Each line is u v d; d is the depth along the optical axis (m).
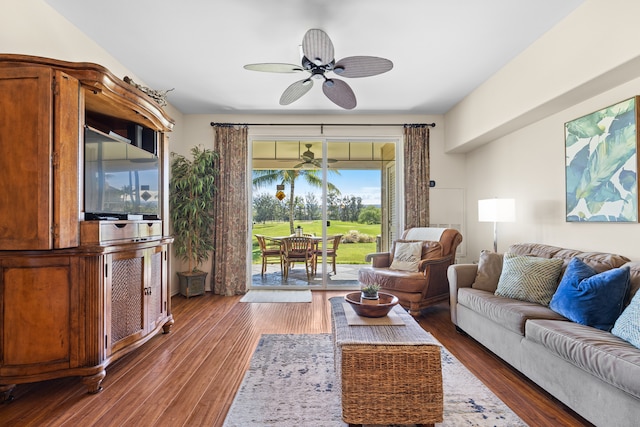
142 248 2.59
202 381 2.21
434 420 1.66
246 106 4.70
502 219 3.48
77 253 2.03
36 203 1.92
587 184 2.80
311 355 2.59
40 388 2.12
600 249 2.73
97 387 2.07
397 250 4.37
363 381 1.67
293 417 1.78
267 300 4.40
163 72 3.60
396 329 1.92
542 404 1.94
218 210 4.89
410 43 2.99
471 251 4.96
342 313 2.25
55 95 1.96
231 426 1.70
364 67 2.65
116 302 2.30
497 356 2.64
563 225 3.14
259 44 3.02
